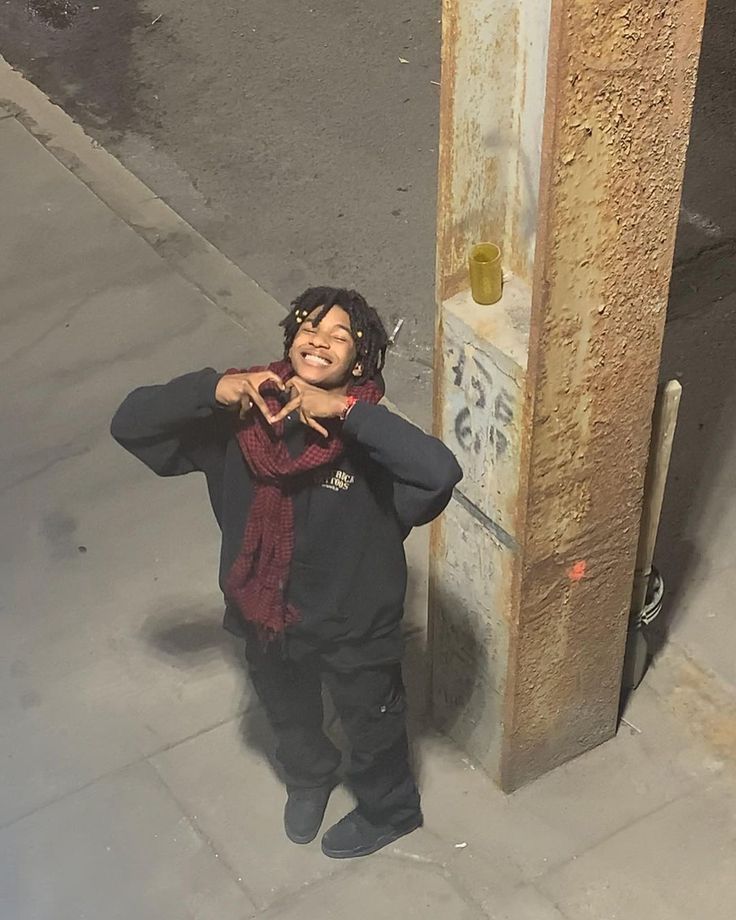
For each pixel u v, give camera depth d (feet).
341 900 11.12
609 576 10.75
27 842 11.56
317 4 24.40
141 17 24.06
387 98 21.98
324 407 8.43
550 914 11.01
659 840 11.52
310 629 9.37
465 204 9.34
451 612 11.24
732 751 12.25
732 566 14.15
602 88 8.00
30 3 24.35
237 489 9.09
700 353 16.92
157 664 13.08
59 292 17.90
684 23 8.00
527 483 9.62
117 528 14.53
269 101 21.93
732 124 21.31
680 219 19.34
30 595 13.82
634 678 12.64
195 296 17.80
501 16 8.55
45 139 20.99
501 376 9.43
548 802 11.82
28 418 15.94
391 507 9.12
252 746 12.29
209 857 11.44
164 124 21.43
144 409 8.85
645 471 10.38
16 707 12.70
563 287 8.74
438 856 11.40
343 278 18.35
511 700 11.04
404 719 10.62
